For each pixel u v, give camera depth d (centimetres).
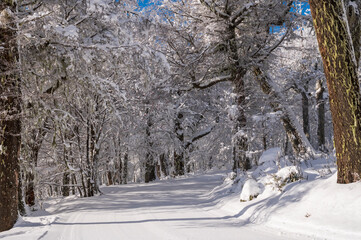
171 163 3972
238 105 1647
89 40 1168
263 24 1692
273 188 898
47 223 895
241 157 1598
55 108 1325
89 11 1082
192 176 2583
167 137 2853
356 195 589
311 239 546
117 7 1155
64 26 1053
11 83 917
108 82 1271
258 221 748
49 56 1138
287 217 673
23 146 1295
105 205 1344
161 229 732
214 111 2834
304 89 2923
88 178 1891
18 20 920
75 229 789
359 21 905
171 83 1811
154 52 1198
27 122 1233
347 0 906
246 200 982
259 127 1798
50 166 2045
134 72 1255
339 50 653
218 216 905
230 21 1652
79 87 1289
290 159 1338
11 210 886
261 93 1970
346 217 556
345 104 645
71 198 1970
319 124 2911
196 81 1805
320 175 885
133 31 1229
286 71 2638
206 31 1644
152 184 2219
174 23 1825
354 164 639
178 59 1838
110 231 741
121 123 1323
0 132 890
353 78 648
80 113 1836
